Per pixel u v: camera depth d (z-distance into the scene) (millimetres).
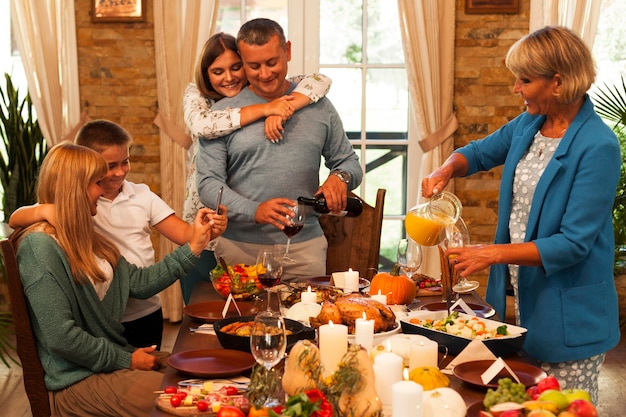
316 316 2303
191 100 3105
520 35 5145
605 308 2404
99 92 5203
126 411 2330
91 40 5160
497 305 2564
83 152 2445
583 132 2320
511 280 2566
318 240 3053
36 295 2326
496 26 5141
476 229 5281
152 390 2328
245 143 2904
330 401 1557
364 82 5355
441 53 5105
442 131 5129
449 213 2416
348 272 2727
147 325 2906
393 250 5504
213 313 2502
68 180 2408
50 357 2402
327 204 2850
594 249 2379
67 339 2322
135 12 5129
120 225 2871
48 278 2334
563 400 1420
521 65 2322
